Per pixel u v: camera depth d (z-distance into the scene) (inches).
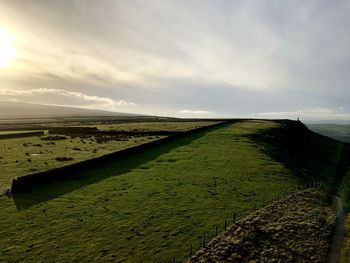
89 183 1627.7
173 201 1338.6
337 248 982.4
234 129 4160.9
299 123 6688.0
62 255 908.0
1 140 3467.0
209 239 991.6
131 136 3730.3
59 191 1499.8
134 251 925.2
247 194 1425.9
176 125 5551.2
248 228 1052.5
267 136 3631.9
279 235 1025.5
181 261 869.8
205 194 1423.5
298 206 1305.4
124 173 1819.6
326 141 5251.0
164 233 1035.9
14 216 1200.2
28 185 1560.0
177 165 1998.0
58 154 2471.7
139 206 1285.7
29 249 944.9
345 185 2209.6
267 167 1929.1
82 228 1084.5
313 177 2135.8
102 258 890.1
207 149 2544.3
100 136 3809.1
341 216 1277.1
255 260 884.6
